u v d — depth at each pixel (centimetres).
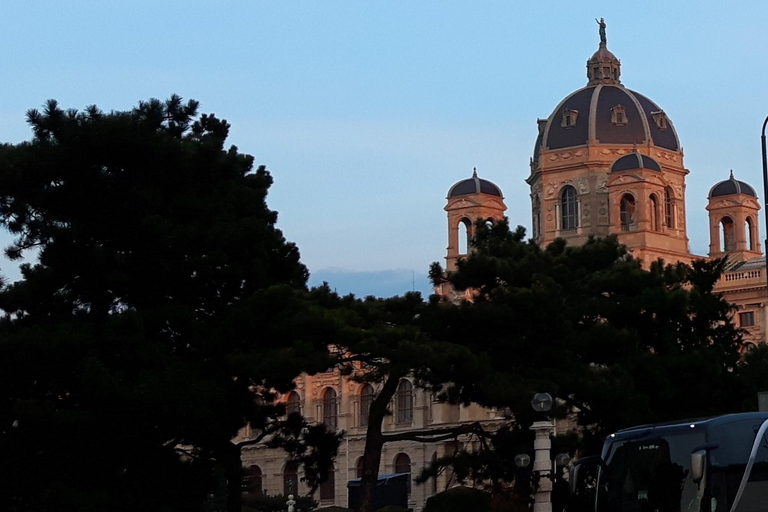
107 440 6581
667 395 7662
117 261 6888
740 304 14925
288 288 6838
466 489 7838
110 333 6606
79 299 7044
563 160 16838
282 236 7638
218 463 6975
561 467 7400
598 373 7275
